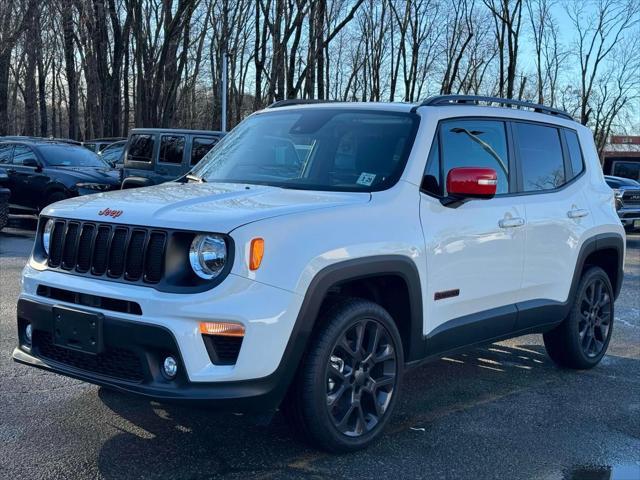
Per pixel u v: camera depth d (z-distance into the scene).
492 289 4.73
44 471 3.60
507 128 5.11
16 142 14.57
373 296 4.25
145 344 3.39
